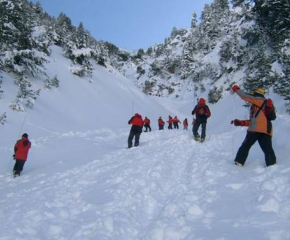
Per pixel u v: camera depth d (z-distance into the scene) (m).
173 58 68.88
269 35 32.38
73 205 5.08
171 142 11.30
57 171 8.65
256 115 5.90
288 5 26.17
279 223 3.29
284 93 16.92
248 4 36.38
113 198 5.12
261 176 5.03
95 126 23.84
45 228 4.11
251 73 32.84
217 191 4.73
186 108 47.53
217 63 49.03
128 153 10.07
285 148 6.71
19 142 9.36
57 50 37.53
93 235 3.71
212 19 64.69
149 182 5.89
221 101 38.00
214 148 9.38
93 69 36.66
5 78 21.38
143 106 38.59
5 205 5.08
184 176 6.40
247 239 3.00
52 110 22.30
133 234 3.93
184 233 3.61
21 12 25.22
